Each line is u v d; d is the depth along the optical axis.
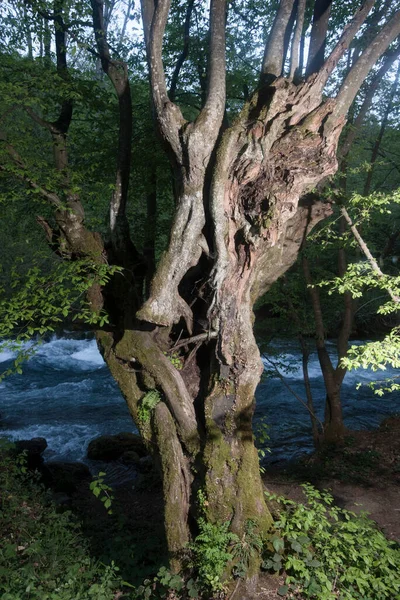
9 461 8.92
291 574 5.60
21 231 10.05
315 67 7.78
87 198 7.80
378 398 16.19
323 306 13.64
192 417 5.95
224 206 5.57
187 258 5.73
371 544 5.86
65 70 8.27
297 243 7.07
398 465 10.32
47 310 5.89
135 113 10.69
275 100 5.72
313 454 11.48
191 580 5.52
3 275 17.00
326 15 7.69
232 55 11.80
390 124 12.52
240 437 5.84
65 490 10.23
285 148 5.73
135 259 7.14
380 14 10.00
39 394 17.72
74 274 6.09
